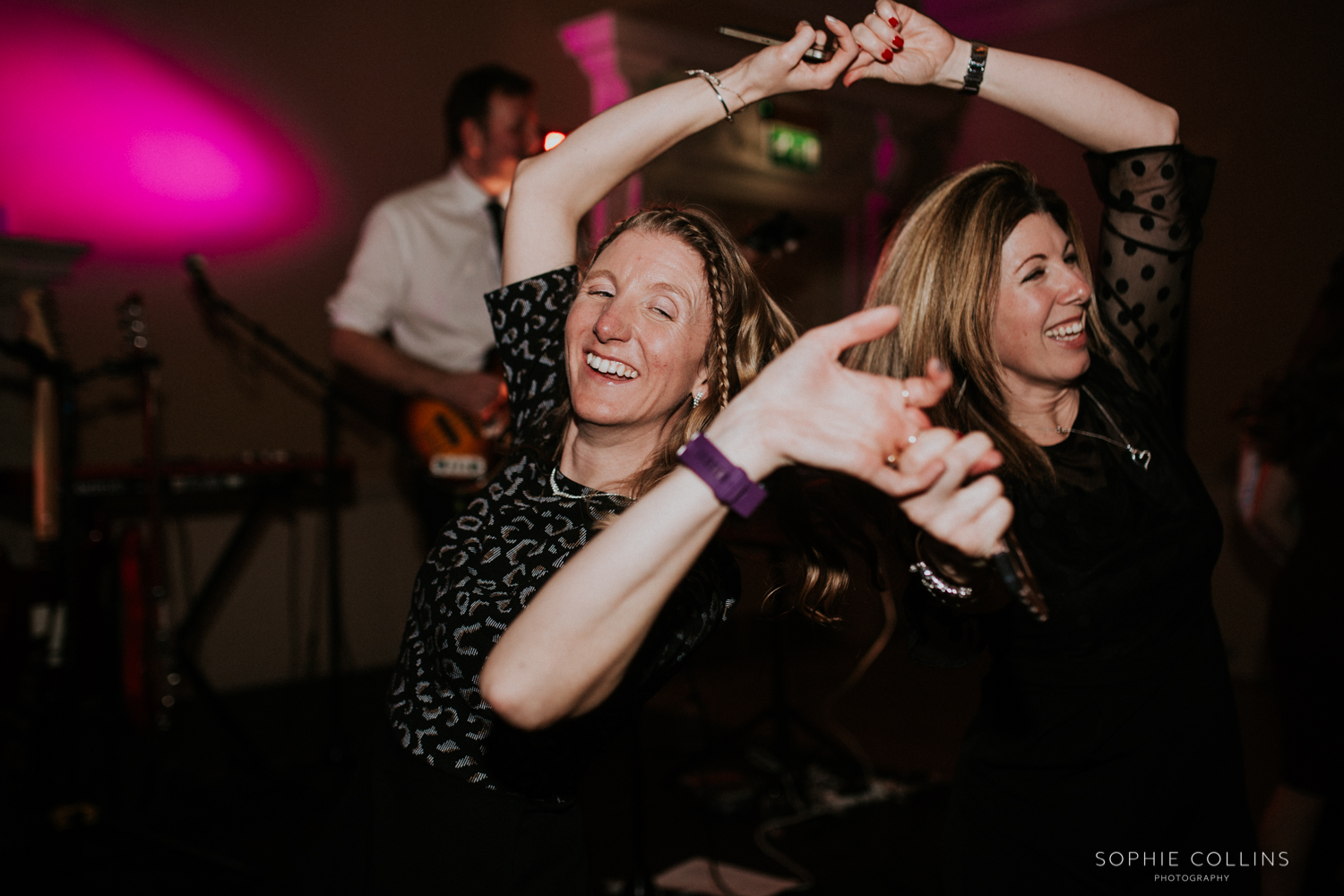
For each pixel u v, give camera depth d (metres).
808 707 4.40
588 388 1.08
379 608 5.03
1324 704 1.92
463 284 3.47
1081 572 1.25
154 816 3.05
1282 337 4.84
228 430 4.54
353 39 4.84
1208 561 1.30
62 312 4.08
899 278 1.31
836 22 1.23
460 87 3.41
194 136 4.40
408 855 1.04
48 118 4.05
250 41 4.53
